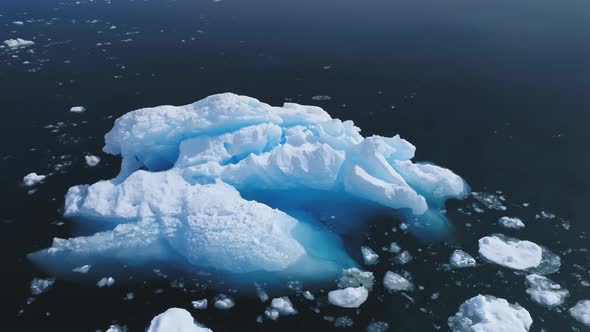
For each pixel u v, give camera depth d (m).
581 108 20.16
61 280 11.65
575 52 26.00
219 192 13.54
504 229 13.60
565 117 19.48
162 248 12.38
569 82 22.55
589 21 31.02
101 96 22.00
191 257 12.05
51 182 15.60
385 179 14.46
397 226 13.67
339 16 34.22
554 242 13.12
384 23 32.31
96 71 24.92
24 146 17.73
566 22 31.00
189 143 15.13
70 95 22.06
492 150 17.44
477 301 10.78
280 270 11.87
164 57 26.97
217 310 10.86
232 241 12.10
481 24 31.39
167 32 31.34
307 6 37.00
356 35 30.14
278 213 13.24
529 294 11.43
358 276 11.86
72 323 10.55
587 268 12.23
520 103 20.75
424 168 15.53
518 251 12.63
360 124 19.27
